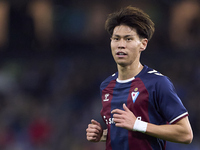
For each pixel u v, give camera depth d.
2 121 33.59
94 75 36.91
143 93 10.18
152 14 38.81
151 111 10.16
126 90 10.59
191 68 35.22
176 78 34.75
